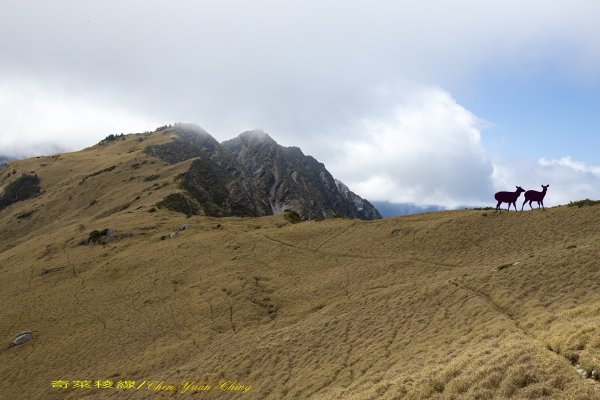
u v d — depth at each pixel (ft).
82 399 149.38
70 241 379.96
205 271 257.75
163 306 223.92
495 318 103.45
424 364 87.45
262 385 113.29
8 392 175.01
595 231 172.04
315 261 245.65
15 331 229.86
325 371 108.06
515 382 61.57
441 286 141.18
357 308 152.76
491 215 231.50
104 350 191.93
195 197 579.48
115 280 278.05
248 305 202.08
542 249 173.17
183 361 159.63
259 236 300.81
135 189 579.48
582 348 66.54
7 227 571.28
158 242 335.88
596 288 103.96
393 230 255.70
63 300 260.42
